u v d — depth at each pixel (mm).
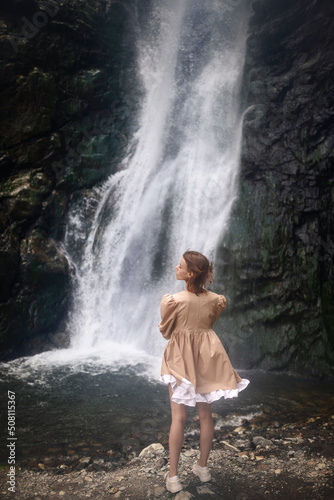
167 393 5086
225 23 8969
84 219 7980
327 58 6520
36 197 7219
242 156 6855
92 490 2775
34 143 7430
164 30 9422
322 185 6125
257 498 2576
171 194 7926
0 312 6520
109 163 8477
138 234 7840
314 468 2912
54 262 7180
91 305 7621
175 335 2654
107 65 8578
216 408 4555
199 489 2699
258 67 7375
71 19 8008
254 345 6262
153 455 3307
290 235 6277
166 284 7375
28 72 7406
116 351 7000
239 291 6527
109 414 4418
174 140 8734
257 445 3383
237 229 6707
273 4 7277
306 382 5605
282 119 6617
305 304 6102
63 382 5465
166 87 9164
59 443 3715
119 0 8727
